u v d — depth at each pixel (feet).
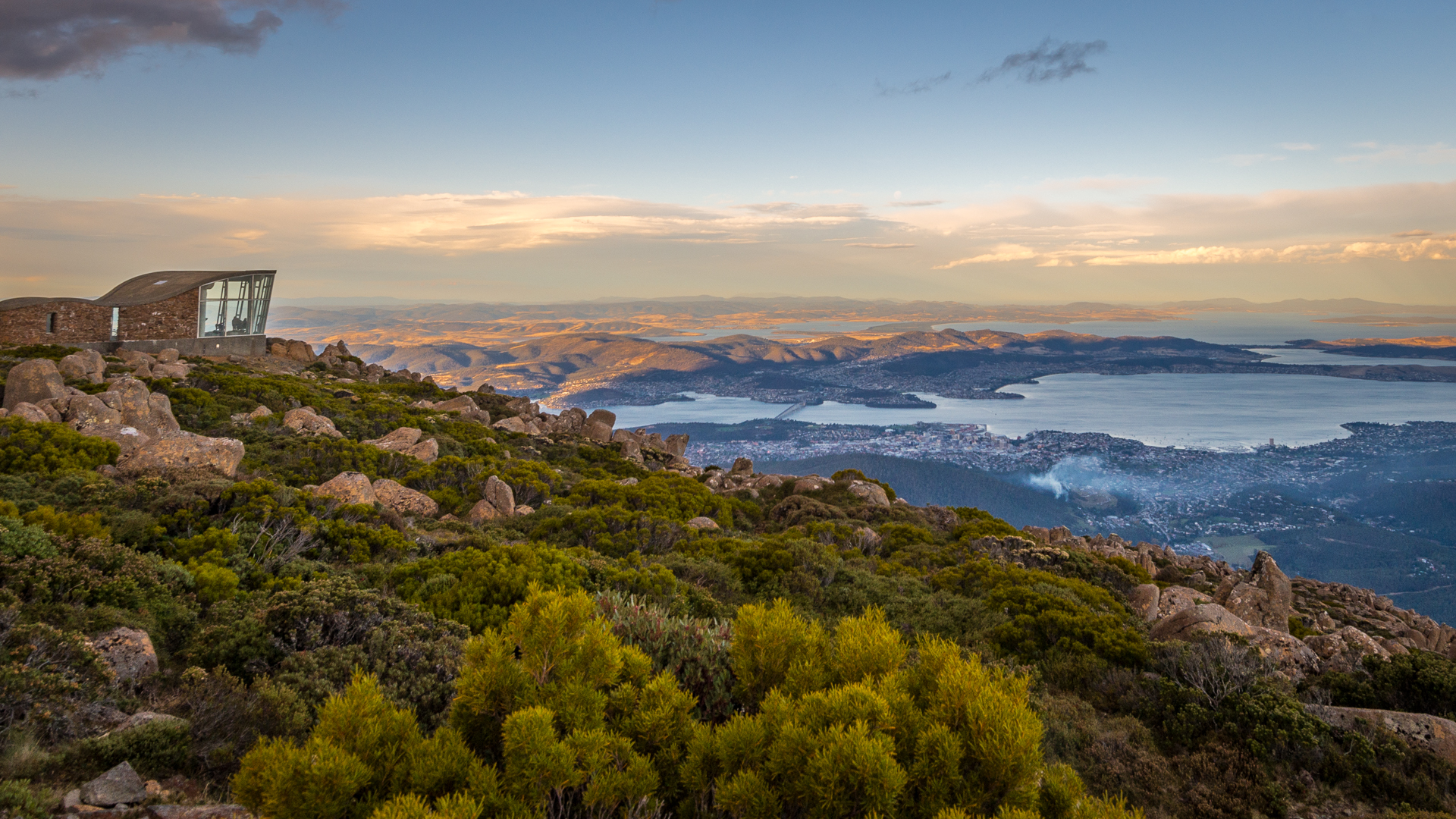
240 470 76.74
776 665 18.21
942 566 78.18
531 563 41.01
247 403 116.88
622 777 14.02
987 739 13.98
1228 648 37.88
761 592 55.26
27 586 28.04
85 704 20.98
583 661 16.42
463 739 15.42
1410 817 25.76
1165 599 67.31
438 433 130.72
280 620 27.91
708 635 21.49
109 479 57.77
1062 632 44.60
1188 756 30.91
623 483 108.88
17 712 19.45
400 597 38.55
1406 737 30.17
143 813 16.22
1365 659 37.58
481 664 16.37
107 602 29.53
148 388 97.91
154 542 43.16
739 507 111.96
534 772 13.43
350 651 26.30
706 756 14.88
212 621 31.76
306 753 12.95
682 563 56.59
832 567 60.64
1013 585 56.13
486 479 90.68
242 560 41.60
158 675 24.68
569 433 176.14
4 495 49.14
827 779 13.14
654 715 15.49
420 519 71.67
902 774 13.34
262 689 22.81
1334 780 28.78
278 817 12.44
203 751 19.93
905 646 18.12
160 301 164.76
